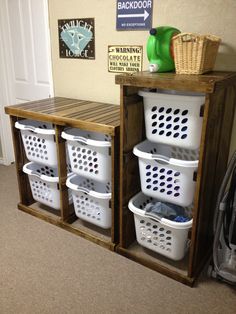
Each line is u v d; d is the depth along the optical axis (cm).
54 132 206
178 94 158
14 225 235
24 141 230
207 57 161
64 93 270
